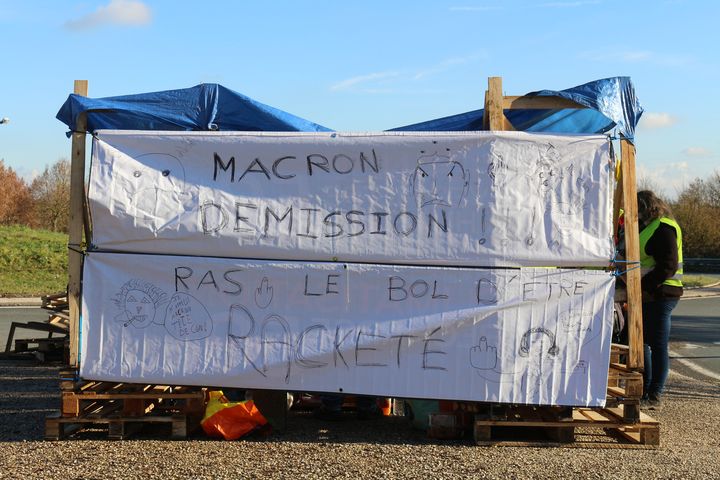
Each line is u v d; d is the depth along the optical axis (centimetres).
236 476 457
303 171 553
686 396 791
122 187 554
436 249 545
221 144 555
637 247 555
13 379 874
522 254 543
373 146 548
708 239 4622
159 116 574
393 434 573
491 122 555
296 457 499
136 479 450
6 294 2127
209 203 553
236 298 552
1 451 513
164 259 553
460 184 545
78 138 567
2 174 5003
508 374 540
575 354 540
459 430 564
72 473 461
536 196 545
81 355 553
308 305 548
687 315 1933
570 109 607
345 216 550
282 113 588
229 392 631
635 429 553
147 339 554
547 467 485
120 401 591
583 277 539
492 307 540
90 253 556
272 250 550
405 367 545
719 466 497
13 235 3212
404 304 545
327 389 549
